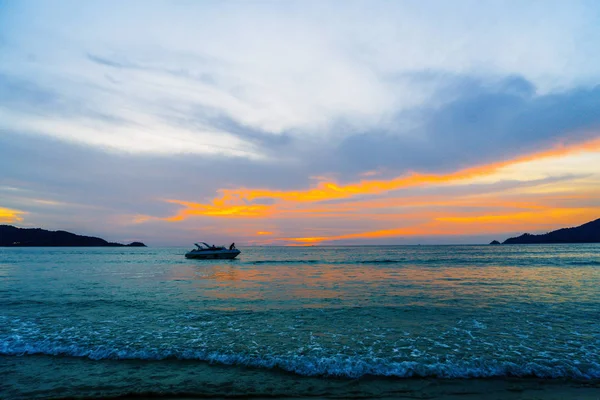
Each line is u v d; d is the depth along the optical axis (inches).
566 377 347.6
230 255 2669.8
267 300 750.5
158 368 374.9
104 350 423.8
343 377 350.6
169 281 1153.4
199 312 627.8
